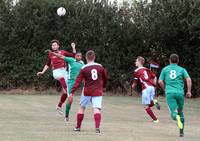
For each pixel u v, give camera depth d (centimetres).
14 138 2388
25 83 6788
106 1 6944
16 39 6688
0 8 6656
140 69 3756
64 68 3750
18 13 6669
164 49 6900
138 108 4928
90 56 2733
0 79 6731
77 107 4806
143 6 6869
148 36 6844
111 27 6838
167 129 3066
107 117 3956
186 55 6812
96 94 2714
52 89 6800
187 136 2681
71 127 3002
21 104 4953
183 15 6594
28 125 3058
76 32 6750
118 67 6881
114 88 6912
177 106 2777
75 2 6819
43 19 6688
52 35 6731
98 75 2720
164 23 6669
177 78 2770
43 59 6725
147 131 2895
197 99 6562
